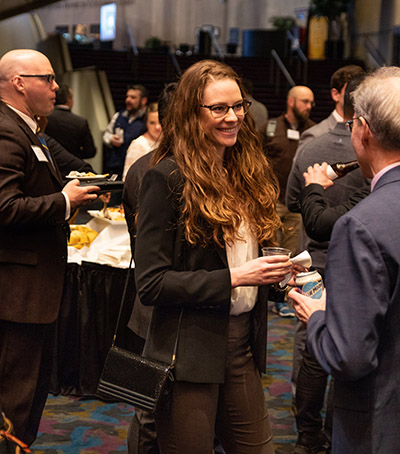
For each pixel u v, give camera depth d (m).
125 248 3.64
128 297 3.63
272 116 13.54
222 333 1.90
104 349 3.67
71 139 6.28
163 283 1.83
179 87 1.93
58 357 3.72
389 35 15.76
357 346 1.48
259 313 2.03
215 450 2.63
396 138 1.56
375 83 1.59
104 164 9.25
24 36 14.27
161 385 1.85
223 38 21.98
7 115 2.65
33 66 2.69
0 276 2.65
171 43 22.66
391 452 1.57
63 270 2.78
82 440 3.20
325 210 2.41
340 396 1.63
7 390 2.71
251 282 1.87
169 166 1.88
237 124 1.92
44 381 2.91
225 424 2.04
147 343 1.96
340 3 17.84
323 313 1.68
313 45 18.25
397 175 1.58
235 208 1.90
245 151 2.04
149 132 4.70
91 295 3.65
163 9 22.72
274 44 18.61
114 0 22.64
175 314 1.90
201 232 1.85
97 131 9.88
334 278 1.53
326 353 1.55
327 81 16.02
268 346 4.64
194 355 1.88
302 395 3.02
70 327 3.69
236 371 2.01
